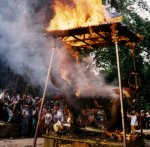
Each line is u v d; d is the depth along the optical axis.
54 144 5.63
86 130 6.07
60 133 5.96
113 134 5.49
